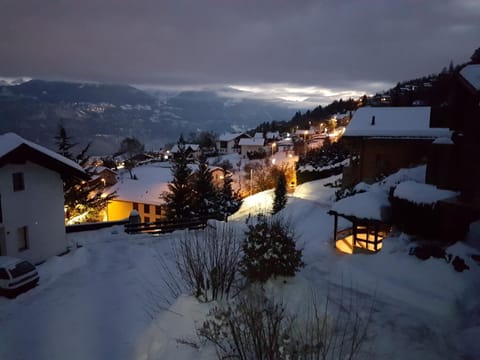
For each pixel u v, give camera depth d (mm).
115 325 6918
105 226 17109
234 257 7145
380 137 18750
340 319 6199
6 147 11023
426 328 6086
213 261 6781
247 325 4863
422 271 8000
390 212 10555
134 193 36438
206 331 4895
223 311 5137
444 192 9805
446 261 8031
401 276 8133
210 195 25719
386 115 20422
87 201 25109
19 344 6625
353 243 11203
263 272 6996
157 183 38219
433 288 7418
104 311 7598
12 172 11461
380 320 6297
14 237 11555
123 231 16031
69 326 7117
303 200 22469
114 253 12148
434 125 10609
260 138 80312
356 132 19391
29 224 12117
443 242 9383
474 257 7828
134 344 6043
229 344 4805
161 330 5812
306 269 9172
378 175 19344
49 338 6738
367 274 8383
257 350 4324
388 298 7270
